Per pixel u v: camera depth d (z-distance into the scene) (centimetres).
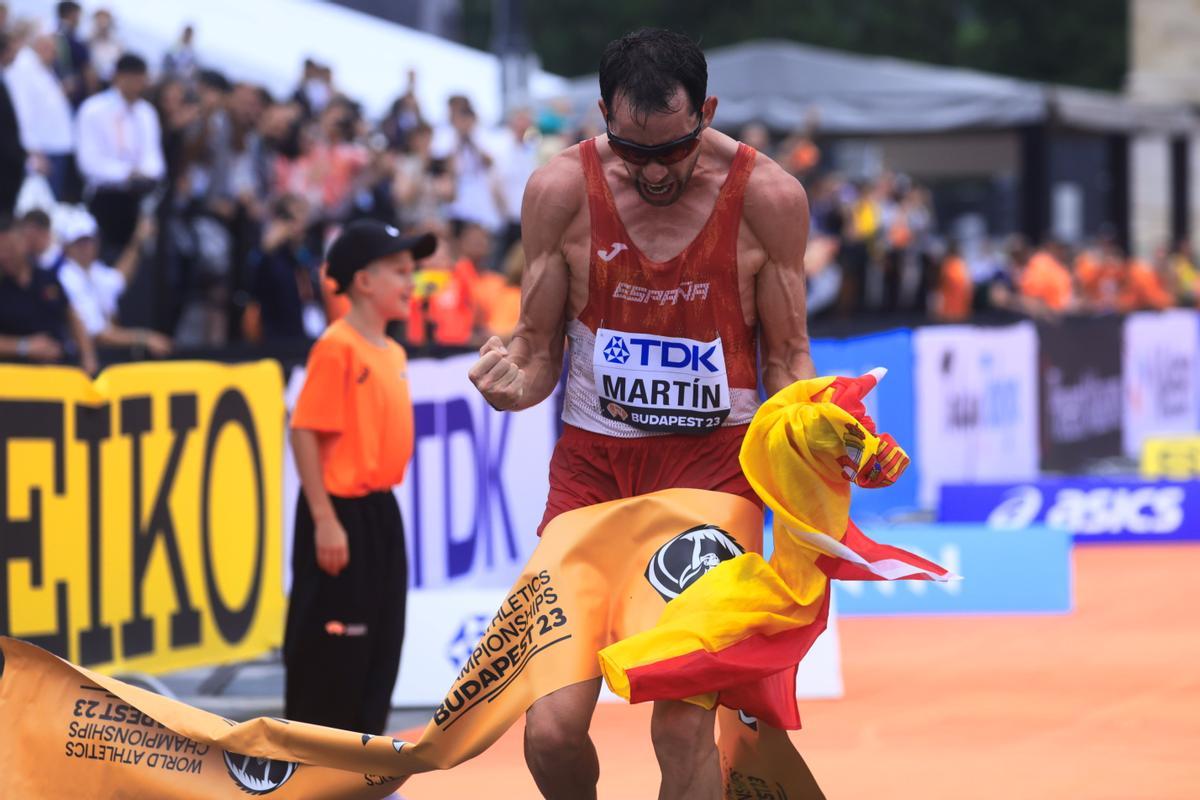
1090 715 1356
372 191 2727
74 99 2577
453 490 1742
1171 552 2344
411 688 1419
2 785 843
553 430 2014
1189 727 1312
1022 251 4284
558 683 730
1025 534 1888
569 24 9988
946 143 4947
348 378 1084
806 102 4325
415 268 1152
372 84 3681
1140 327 3566
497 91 4122
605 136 780
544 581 754
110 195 2386
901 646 1678
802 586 737
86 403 1304
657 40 727
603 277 773
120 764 843
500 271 2973
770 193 764
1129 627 1775
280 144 2709
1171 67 6950
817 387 733
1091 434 3319
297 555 1097
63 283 2088
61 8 2589
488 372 752
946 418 2727
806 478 726
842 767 1187
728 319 777
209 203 2448
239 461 1469
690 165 748
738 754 794
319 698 1091
